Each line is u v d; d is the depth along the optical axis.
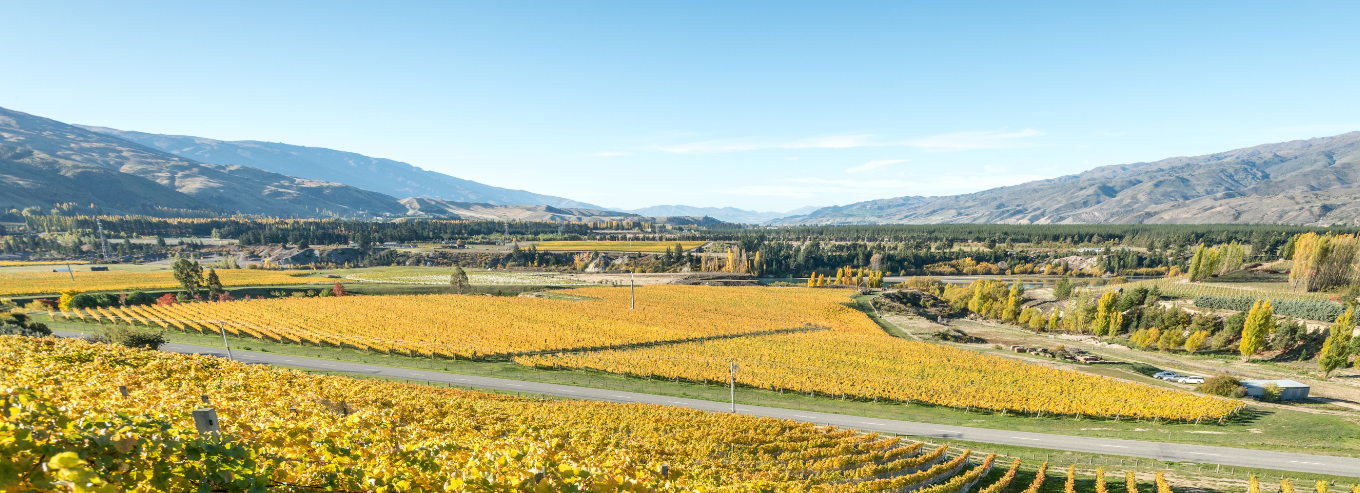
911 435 45.25
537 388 55.88
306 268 170.00
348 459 9.12
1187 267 171.50
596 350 73.31
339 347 70.00
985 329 106.31
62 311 85.56
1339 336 63.28
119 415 7.22
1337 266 93.00
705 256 188.75
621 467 11.96
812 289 140.75
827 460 33.31
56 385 15.73
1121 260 173.88
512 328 82.31
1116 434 46.31
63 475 4.80
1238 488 35.28
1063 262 184.50
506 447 11.16
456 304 101.44
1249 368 71.69
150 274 133.00
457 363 64.88
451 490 8.80
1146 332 85.44
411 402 30.22
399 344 69.38
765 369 63.69
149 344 55.16
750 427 38.88
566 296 122.56
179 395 18.41
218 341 71.00
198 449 6.74
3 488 4.72
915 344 79.00
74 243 178.62
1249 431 46.97
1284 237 179.50
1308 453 41.69
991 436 45.56
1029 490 33.09
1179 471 38.31
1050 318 100.62
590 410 39.28
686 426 37.59
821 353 72.31
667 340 79.12
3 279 119.75
